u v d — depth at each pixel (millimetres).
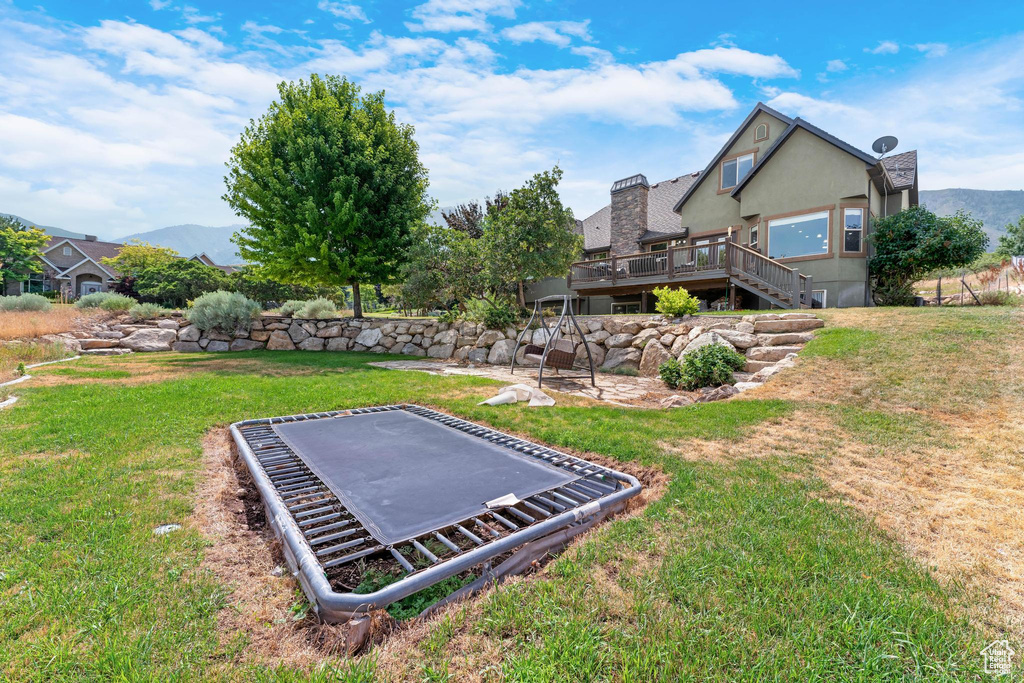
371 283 15047
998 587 1986
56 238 35406
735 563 2129
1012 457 3504
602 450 3861
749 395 5559
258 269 14250
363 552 2092
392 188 13852
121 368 8789
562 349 8297
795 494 2953
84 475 3098
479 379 7547
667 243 18641
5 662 1456
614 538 2391
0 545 2188
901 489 3041
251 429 4406
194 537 2340
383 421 4840
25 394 5715
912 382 5238
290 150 12539
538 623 1709
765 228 14969
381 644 1652
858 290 13461
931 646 1602
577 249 12664
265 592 1942
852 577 2031
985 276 14836
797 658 1545
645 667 1497
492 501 2670
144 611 1725
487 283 12484
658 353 9281
